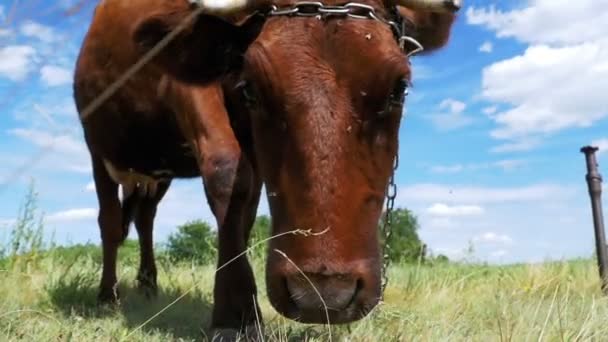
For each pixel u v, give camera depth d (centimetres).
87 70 252
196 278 301
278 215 143
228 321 178
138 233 293
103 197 260
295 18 146
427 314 211
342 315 134
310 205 135
